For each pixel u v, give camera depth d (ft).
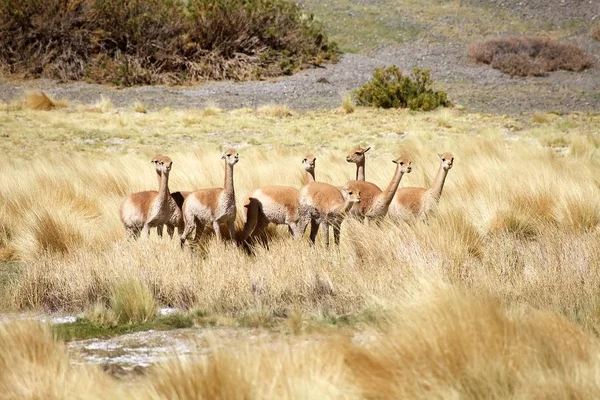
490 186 153.28
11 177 181.78
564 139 250.37
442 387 57.93
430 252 106.22
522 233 128.26
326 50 450.71
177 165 199.52
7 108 335.67
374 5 541.75
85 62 417.28
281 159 211.41
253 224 128.47
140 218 125.70
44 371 64.44
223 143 268.62
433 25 507.71
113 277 106.63
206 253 120.67
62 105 348.18
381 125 298.76
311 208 124.77
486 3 550.77
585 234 115.85
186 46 422.41
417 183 165.48
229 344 70.33
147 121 309.63
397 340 64.90
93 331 91.56
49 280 107.96
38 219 137.18
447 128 292.40
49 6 415.85
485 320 66.03
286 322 88.28
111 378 66.18
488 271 101.40
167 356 68.39
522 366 60.23
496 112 332.39
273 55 431.02
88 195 164.66
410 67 434.71
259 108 335.06
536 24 515.50
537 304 90.79
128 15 427.33
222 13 426.92
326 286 101.35
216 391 57.72
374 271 102.22
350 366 61.62
